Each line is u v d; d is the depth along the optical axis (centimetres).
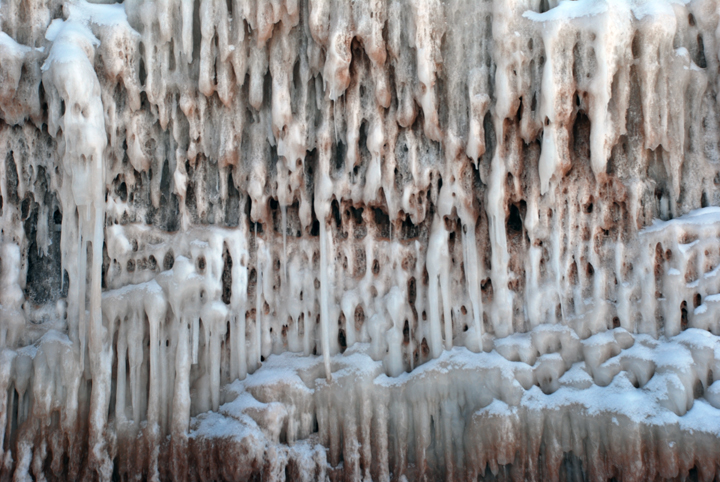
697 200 677
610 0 630
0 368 644
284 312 739
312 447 681
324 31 683
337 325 730
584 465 620
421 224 738
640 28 640
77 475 648
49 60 645
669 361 606
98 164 648
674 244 646
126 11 700
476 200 711
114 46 677
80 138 638
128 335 679
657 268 656
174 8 690
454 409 673
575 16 639
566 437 623
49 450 651
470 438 646
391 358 707
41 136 692
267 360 727
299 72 718
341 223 748
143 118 715
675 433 575
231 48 691
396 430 680
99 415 650
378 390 686
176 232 729
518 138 684
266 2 683
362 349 714
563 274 682
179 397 671
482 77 684
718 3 659
